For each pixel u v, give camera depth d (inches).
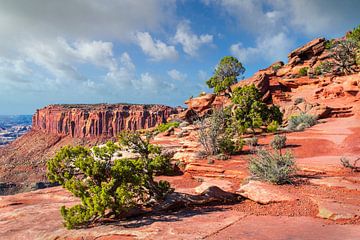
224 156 779.4
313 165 618.8
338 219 339.9
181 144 1051.3
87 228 385.4
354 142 860.6
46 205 515.8
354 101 1572.3
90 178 434.9
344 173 565.0
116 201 394.6
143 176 442.3
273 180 504.7
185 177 698.2
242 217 381.1
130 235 343.3
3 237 373.7
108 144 437.4
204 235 319.0
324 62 2377.0
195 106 2110.0
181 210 437.4
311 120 1359.5
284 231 316.8
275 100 2001.7
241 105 1223.5
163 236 324.8
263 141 1021.2
